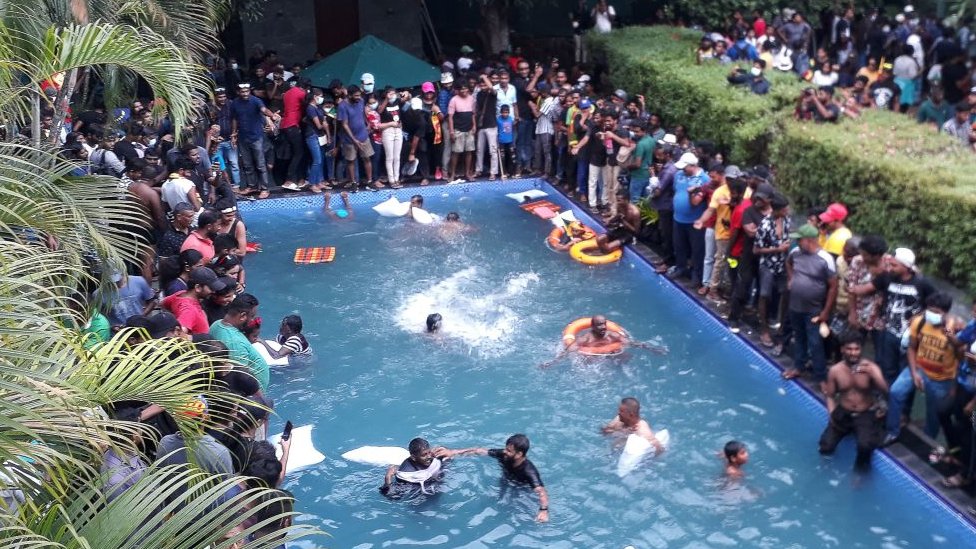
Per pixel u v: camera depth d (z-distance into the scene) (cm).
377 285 1257
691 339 1111
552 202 1598
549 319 1159
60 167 652
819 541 766
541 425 930
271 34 2156
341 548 754
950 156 1073
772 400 978
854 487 835
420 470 818
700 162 1282
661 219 1266
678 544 763
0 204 522
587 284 1266
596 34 1923
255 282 1268
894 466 843
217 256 1012
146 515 377
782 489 833
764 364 1040
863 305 912
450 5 2355
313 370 1034
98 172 1135
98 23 787
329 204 1575
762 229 1023
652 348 1084
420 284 1260
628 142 1407
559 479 846
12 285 412
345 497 820
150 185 1091
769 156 1280
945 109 1410
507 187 1670
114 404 534
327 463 869
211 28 1172
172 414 491
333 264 1329
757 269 1102
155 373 471
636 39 1845
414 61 1745
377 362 1052
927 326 827
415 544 759
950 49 1586
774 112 1334
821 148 1146
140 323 707
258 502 606
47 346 429
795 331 980
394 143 1602
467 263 1334
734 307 1105
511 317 1162
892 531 778
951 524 780
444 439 909
